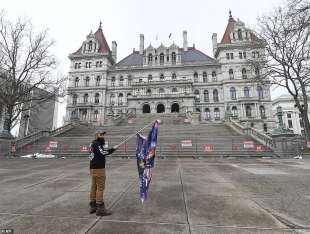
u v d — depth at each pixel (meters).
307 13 11.34
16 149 24.20
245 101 61.31
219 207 5.34
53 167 13.16
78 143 25.11
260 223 4.32
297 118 92.62
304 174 9.93
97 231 3.97
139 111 58.84
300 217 4.64
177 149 21.94
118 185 7.86
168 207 5.36
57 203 5.72
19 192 6.93
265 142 22.19
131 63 73.62
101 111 67.19
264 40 25.36
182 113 50.06
